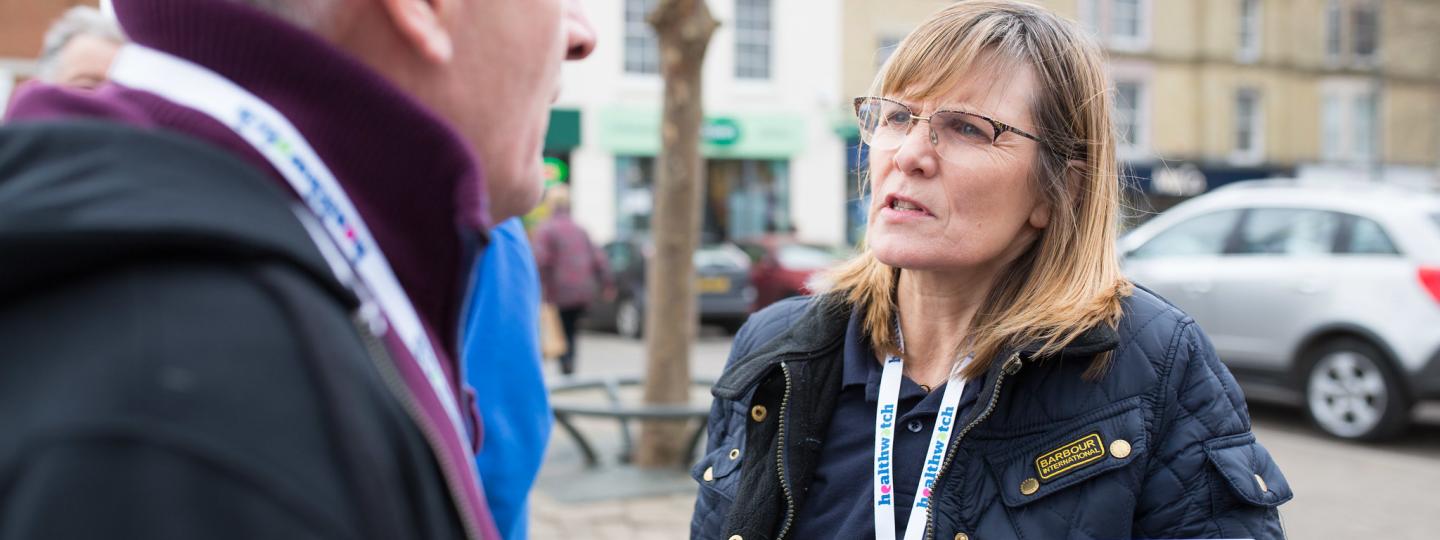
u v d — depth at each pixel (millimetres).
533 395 1875
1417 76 25719
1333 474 6023
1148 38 23250
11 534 529
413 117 795
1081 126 1505
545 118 1022
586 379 6117
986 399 1395
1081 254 1496
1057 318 1405
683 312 5777
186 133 730
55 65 2219
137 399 554
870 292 1602
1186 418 1391
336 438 622
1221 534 1360
